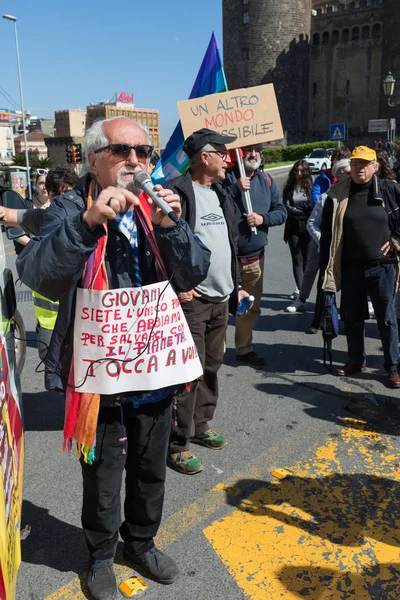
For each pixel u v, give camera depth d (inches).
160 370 86.2
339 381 180.9
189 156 130.2
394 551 103.8
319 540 106.8
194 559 102.2
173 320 87.4
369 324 239.8
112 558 96.7
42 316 145.7
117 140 79.1
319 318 228.1
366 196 168.7
